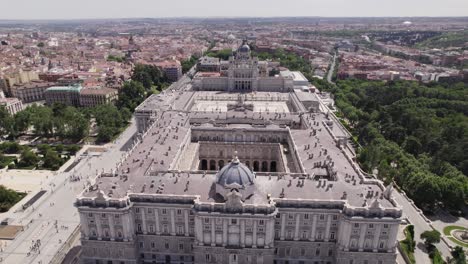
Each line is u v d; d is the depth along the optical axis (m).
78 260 175.00
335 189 166.12
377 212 152.00
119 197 161.12
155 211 163.38
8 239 190.00
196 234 159.75
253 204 155.38
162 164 194.50
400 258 177.50
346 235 155.62
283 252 167.12
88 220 162.75
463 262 163.75
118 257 167.88
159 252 171.50
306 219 160.38
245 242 160.25
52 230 197.88
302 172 191.00
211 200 159.25
